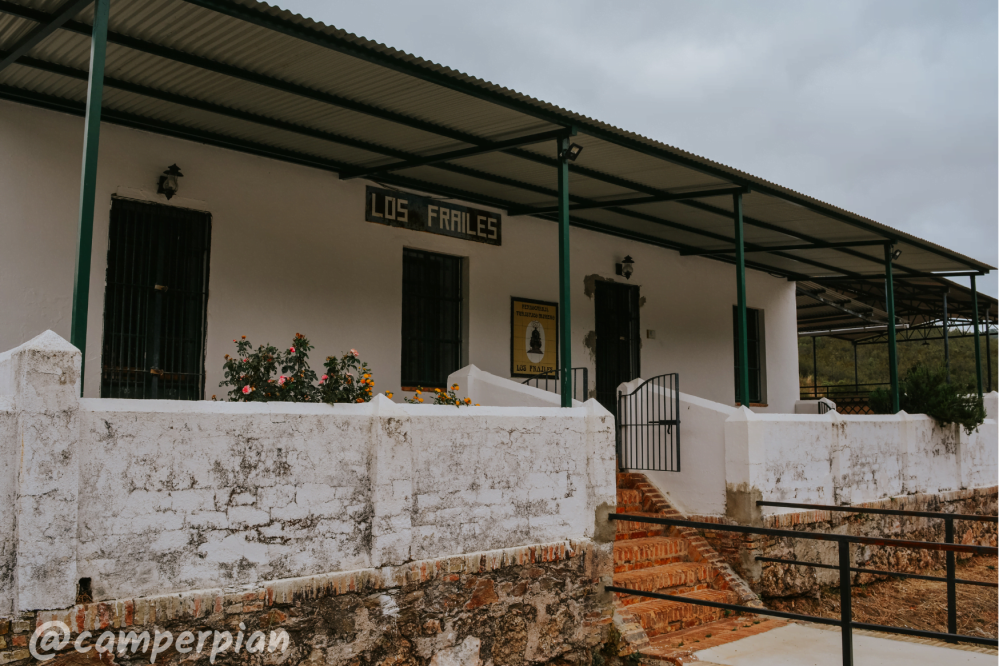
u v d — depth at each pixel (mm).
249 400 6051
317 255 8977
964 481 13312
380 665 5719
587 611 7219
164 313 7910
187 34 6027
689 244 13078
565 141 7680
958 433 13312
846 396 20812
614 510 7609
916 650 7426
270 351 6395
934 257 13422
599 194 10227
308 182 8984
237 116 7531
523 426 6957
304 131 7965
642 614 7656
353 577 5602
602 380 12070
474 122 7672
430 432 6234
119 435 4688
